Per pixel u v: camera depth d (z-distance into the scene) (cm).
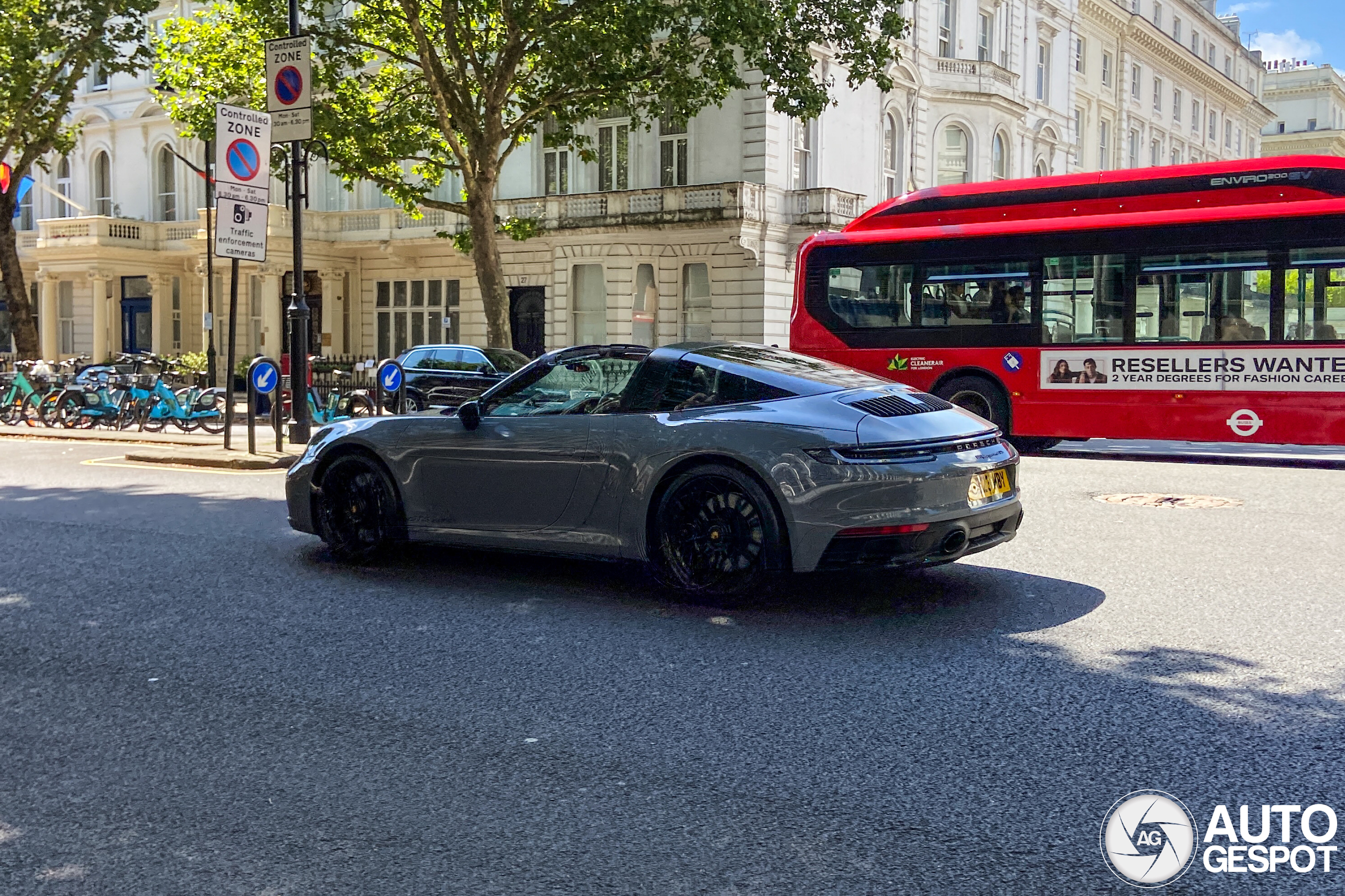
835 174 3047
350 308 3578
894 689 456
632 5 1945
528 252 3180
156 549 790
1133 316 1403
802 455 562
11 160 4078
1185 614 576
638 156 3045
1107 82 4656
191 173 3794
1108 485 1110
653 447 602
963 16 3475
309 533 753
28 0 2761
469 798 351
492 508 659
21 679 485
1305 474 1203
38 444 1720
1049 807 340
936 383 1523
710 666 492
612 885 293
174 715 435
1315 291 1306
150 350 3844
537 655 513
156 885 296
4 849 319
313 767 378
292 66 1480
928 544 562
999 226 1489
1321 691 448
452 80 2248
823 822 330
